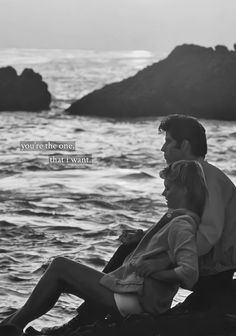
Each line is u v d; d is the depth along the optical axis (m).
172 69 42.72
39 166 19.77
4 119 39.09
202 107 40.94
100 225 12.10
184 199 6.08
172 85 41.69
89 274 6.05
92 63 149.00
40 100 45.97
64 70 111.62
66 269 6.07
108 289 6.00
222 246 6.27
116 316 6.04
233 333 6.08
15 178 17.52
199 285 6.44
